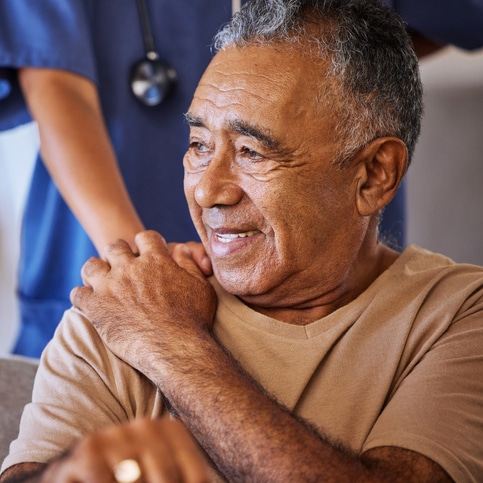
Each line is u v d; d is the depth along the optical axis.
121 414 1.88
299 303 1.99
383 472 1.68
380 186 1.97
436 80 4.68
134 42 2.93
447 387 1.82
